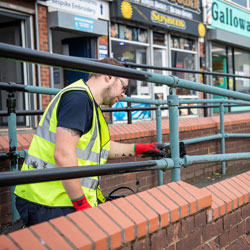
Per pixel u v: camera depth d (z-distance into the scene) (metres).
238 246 2.73
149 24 11.41
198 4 13.91
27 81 8.47
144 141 5.00
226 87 16.44
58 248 1.60
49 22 8.59
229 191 2.79
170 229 2.12
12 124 3.35
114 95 2.46
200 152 6.13
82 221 1.80
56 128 2.10
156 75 2.25
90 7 9.57
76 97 2.13
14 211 3.38
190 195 2.34
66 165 2.05
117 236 1.81
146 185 5.00
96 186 2.39
